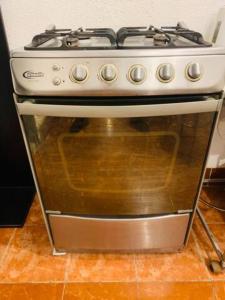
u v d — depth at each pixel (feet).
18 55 2.00
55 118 2.25
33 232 3.97
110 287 3.21
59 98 2.18
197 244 3.74
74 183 2.78
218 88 2.10
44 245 3.76
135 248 3.45
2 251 3.67
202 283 3.23
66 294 3.13
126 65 1.99
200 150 2.51
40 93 2.10
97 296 3.11
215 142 4.40
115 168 2.65
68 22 3.45
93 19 3.44
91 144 2.45
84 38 2.53
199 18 3.48
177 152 2.52
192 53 1.99
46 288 3.20
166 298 3.08
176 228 3.21
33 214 4.31
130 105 2.14
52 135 2.38
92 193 2.86
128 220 3.05
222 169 4.82
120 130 2.32
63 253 3.60
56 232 3.27
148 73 2.00
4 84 3.75
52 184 2.78
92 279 3.30
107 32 2.70
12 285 3.23
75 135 2.38
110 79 1.99
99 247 3.45
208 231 3.64
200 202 4.53
